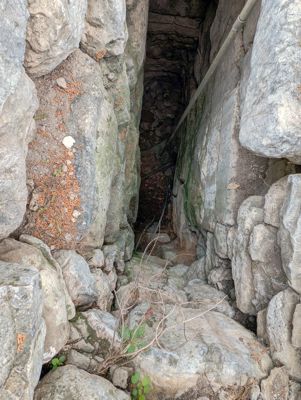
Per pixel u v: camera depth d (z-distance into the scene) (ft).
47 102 6.59
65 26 5.45
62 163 6.75
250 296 8.04
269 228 7.56
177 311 8.09
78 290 6.57
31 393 4.19
